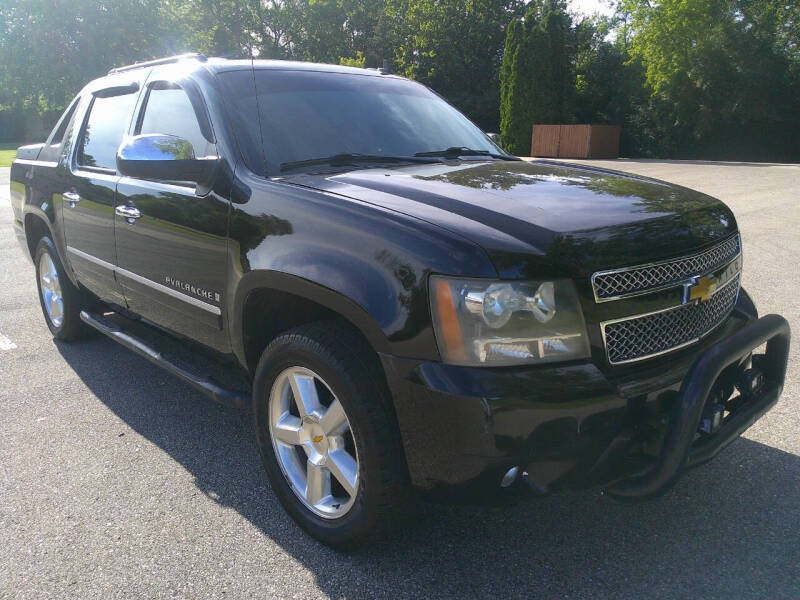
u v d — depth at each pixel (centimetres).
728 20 3338
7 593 231
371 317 219
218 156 295
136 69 404
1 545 258
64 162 433
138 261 346
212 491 299
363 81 373
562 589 230
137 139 283
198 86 325
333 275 230
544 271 207
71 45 4400
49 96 4512
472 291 204
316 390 254
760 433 338
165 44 4544
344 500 257
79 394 406
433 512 278
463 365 205
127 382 425
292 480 267
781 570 237
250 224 267
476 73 4650
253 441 347
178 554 253
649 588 229
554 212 233
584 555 248
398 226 223
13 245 905
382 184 262
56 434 354
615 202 250
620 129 3578
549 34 3559
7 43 4309
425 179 273
